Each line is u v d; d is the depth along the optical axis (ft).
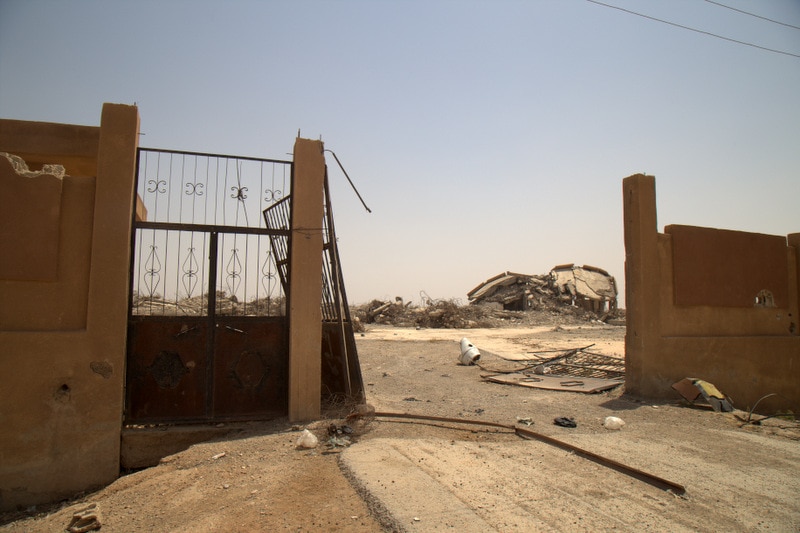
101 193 21.13
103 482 20.71
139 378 22.48
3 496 19.72
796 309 38.37
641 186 31.91
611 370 40.01
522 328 100.22
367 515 14.07
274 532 13.37
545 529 13.34
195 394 23.07
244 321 23.76
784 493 16.62
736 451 20.90
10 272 20.29
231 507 14.97
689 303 33.04
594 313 131.44
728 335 34.91
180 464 19.01
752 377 34.86
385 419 23.49
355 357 26.35
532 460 18.62
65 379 20.51
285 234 24.17
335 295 26.35
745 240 36.14
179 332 22.95
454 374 41.27
